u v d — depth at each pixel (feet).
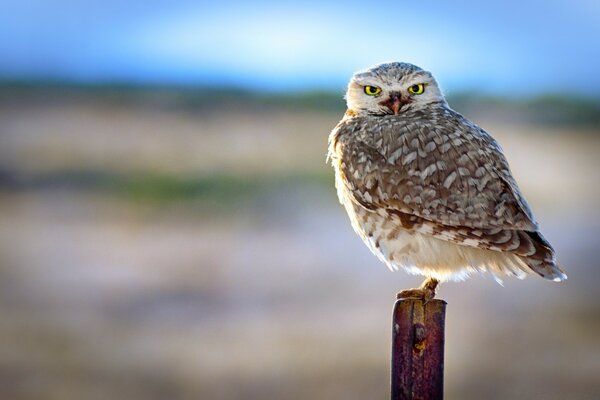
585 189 97.76
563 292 63.87
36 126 135.13
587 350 55.62
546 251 27.68
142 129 132.16
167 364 53.62
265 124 135.95
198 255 74.54
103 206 90.33
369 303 62.59
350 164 29.84
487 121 141.38
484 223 28.02
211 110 148.87
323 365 52.65
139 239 79.87
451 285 65.00
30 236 80.28
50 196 95.71
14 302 64.08
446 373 53.62
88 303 64.03
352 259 73.31
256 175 99.86
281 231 81.87
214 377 51.98
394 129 29.76
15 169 104.78
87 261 74.02
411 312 24.97
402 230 28.99
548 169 108.68
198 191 94.07
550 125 136.67
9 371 53.26
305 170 103.65
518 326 58.80
